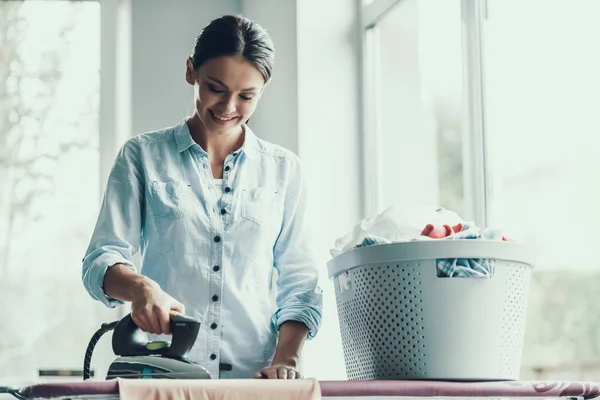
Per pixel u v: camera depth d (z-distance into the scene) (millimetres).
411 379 1948
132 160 2320
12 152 4145
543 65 2641
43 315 4027
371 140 3738
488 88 2941
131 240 2266
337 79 3770
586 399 1858
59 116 4176
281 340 2225
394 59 3623
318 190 3682
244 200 2324
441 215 2135
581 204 2455
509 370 1981
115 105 4156
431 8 3320
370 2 3732
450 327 1930
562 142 2543
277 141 3957
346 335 2139
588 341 2412
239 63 2154
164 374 1844
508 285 1972
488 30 2953
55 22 4234
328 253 3660
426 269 1935
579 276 2455
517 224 2758
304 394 1679
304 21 3758
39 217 4098
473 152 2951
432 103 3322
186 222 2281
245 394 1650
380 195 3719
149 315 1907
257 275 2326
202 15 4309
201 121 2344
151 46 4242
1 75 4184
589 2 2434
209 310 2264
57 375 3973
